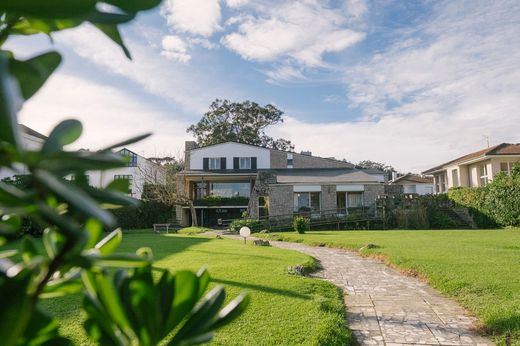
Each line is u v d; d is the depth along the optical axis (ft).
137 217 103.50
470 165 108.37
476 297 20.95
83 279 1.75
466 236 56.39
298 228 68.49
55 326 1.65
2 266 1.67
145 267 1.77
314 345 13.44
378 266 33.71
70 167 1.17
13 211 1.10
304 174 105.19
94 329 1.84
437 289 24.27
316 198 96.89
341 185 95.04
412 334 16.31
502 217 80.94
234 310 1.92
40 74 1.41
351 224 86.84
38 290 1.33
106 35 1.85
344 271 31.40
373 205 90.68
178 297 1.79
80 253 1.34
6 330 1.22
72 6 1.21
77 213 1.20
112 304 1.71
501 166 96.43
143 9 1.50
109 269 1.88
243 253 37.65
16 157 1.09
